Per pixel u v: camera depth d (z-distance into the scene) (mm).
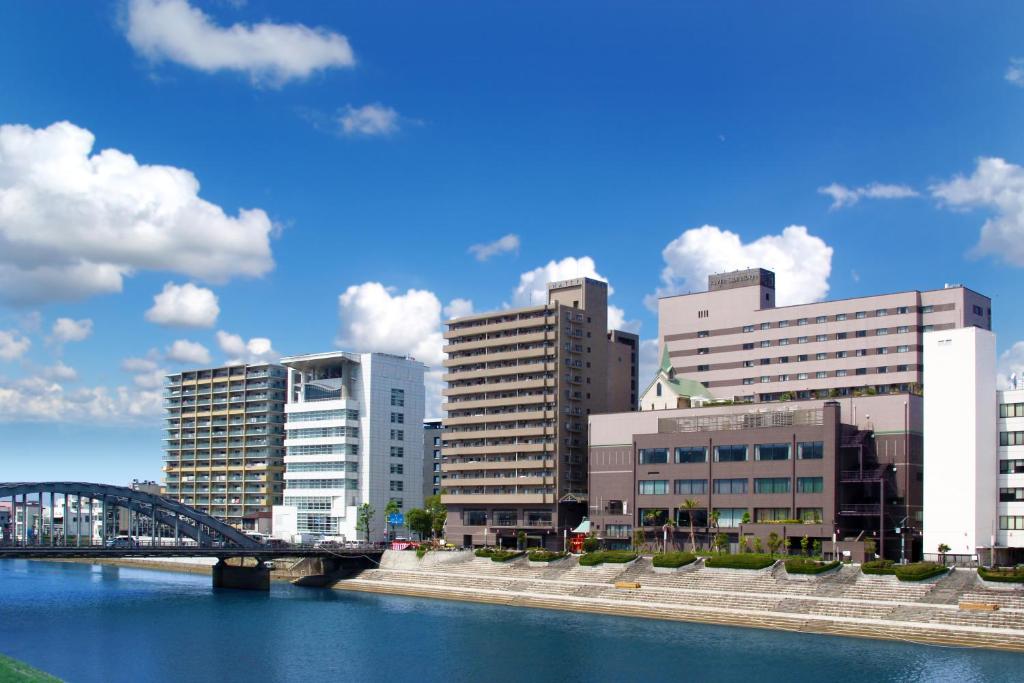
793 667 93812
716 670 93625
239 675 95750
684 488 155375
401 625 125312
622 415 169125
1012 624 102562
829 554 134125
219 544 174250
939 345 129125
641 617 128875
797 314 190500
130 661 102438
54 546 146875
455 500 197625
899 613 110750
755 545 140500
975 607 105688
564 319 192625
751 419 151125
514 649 107000
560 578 148500
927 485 128250
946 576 112750
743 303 198125
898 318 178500
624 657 100938
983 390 126875
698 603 128000
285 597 160250
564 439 189125
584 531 174625
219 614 137750
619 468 167000
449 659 102312
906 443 139750
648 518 156625
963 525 124438
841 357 183875
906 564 118688
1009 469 126938
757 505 146000
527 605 144250
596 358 198000
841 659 96875
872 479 136250
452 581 161250
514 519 190750
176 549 159875
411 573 169875
